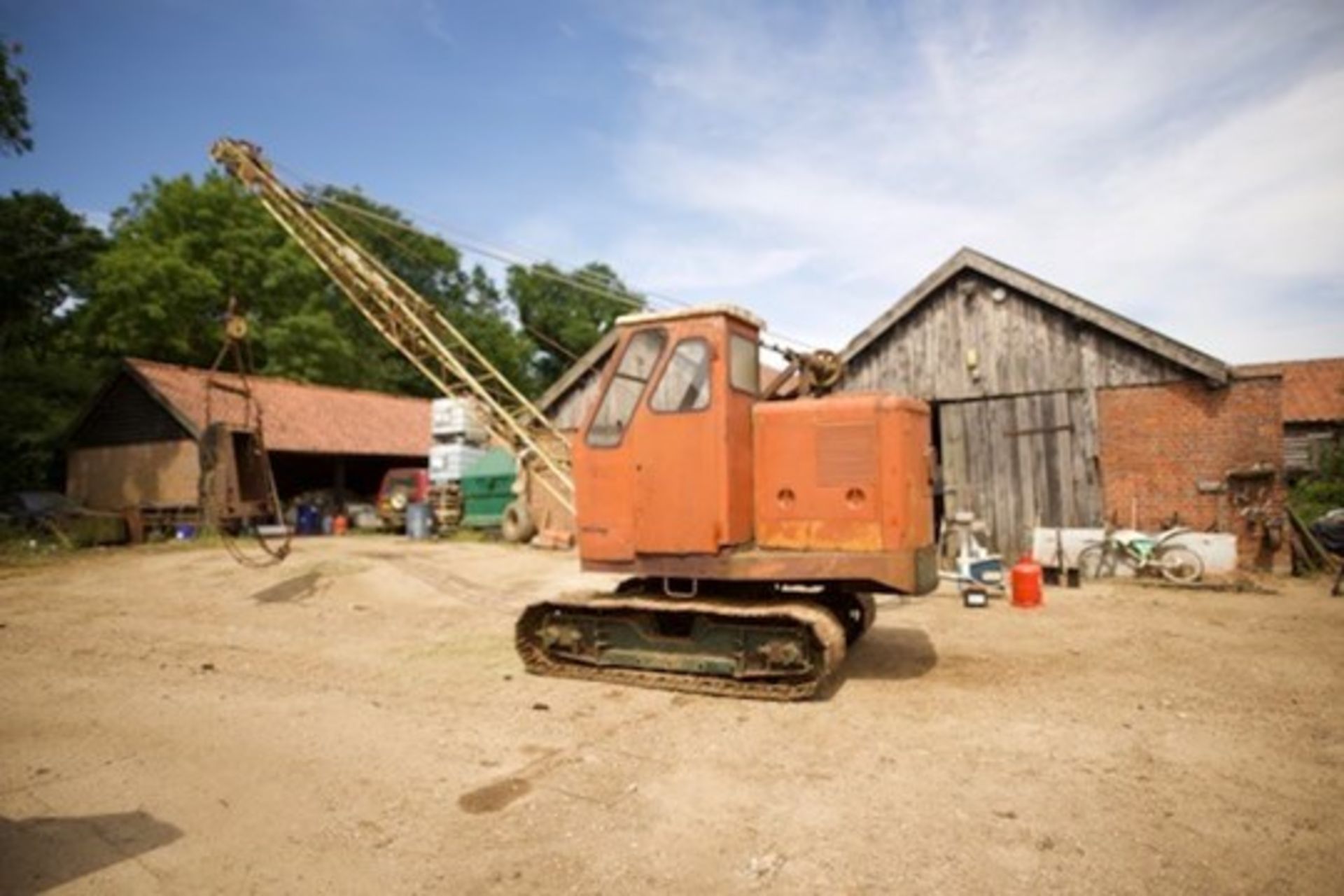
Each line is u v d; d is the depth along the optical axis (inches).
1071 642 309.4
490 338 1792.6
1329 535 434.3
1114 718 213.9
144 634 358.0
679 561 250.7
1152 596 414.0
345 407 1102.4
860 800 162.6
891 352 574.9
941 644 310.3
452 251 1889.8
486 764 186.5
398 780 177.3
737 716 222.2
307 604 434.6
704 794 167.2
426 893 129.3
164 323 1170.6
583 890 129.0
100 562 629.3
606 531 259.4
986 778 173.6
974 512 542.0
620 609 260.2
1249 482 468.4
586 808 160.9
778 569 240.7
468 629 362.0
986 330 545.3
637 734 207.2
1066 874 131.3
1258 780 170.4
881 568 236.1
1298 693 234.2
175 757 195.2
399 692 252.2
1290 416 933.8
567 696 245.9
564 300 2020.2
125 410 928.3
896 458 240.8
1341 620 343.3
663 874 133.9
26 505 859.4
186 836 151.8
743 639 245.0
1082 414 514.3
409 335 514.6
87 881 135.2
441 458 853.2
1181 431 486.6
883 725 211.5
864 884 129.2
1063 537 473.4
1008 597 418.6
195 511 836.6
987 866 134.5
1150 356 496.1
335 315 1582.2
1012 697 235.3
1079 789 166.7
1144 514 494.0
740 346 259.3
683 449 248.5
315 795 170.1
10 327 1209.4
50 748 203.2
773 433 255.1
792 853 140.3
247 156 478.3
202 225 1316.4
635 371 259.8
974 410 547.2
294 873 136.9
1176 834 145.3
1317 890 125.6
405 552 652.1
